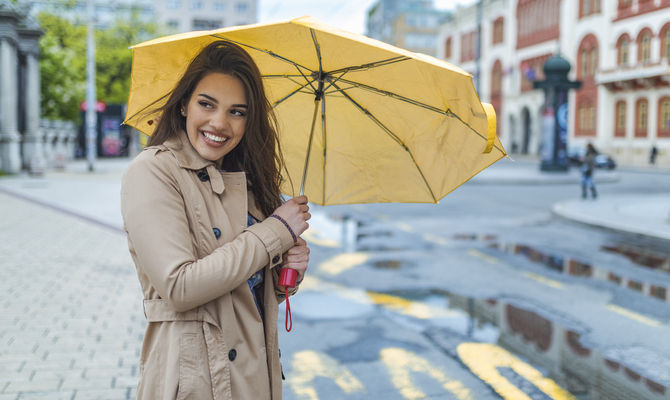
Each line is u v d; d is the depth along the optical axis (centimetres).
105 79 4516
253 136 171
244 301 161
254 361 159
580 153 3909
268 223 161
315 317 560
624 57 4416
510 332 519
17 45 2731
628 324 545
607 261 847
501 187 2289
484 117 150
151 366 155
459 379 414
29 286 662
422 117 173
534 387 400
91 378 408
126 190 154
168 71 168
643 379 416
